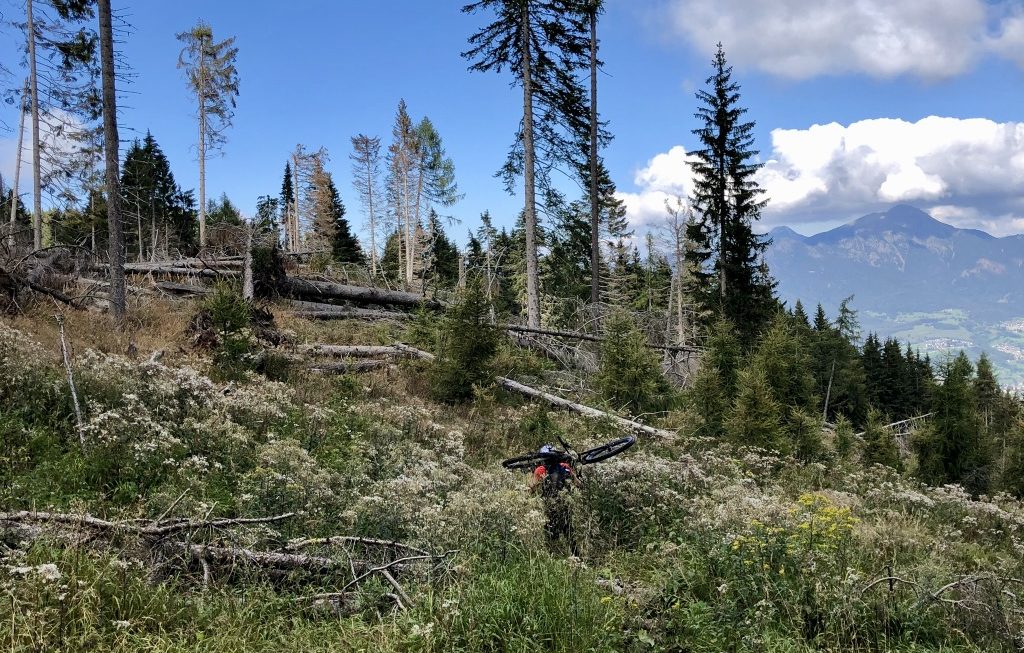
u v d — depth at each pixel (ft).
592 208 78.79
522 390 45.19
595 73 78.38
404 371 44.98
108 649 11.60
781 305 86.84
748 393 41.52
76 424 22.20
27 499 17.43
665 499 22.98
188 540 15.48
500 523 18.40
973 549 24.56
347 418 31.04
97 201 122.21
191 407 26.27
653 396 48.70
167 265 58.90
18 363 24.91
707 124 90.99
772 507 19.08
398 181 179.22
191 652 11.98
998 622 15.88
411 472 24.31
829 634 14.99
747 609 15.15
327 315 57.57
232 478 21.45
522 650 13.06
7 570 13.06
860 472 37.99
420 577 16.05
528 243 70.33
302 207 198.29
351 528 18.16
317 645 13.02
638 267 156.76
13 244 44.73
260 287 55.72
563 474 21.12
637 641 14.15
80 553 14.17
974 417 52.65
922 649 14.76
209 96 123.54
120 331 37.96
